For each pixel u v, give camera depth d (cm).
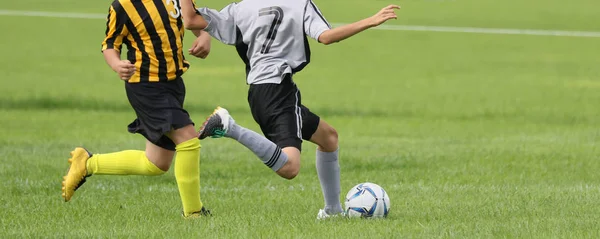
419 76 8262
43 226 2255
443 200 2767
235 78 8000
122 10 2258
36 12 12019
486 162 3872
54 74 8038
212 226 2172
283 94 2278
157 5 2283
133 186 3188
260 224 2241
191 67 8588
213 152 4175
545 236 2038
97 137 4834
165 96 2278
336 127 5509
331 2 12794
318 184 3275
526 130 5406
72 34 10506
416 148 4406
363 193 2395
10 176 3359
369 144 4597
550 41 10456
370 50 9781
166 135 2309
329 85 7688
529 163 3838
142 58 2267
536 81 7969
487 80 8031
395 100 6944
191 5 2291
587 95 7212
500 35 10800
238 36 2328
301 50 2297
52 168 3581
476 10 12688
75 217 2419
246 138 2153
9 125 5350
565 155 4100
